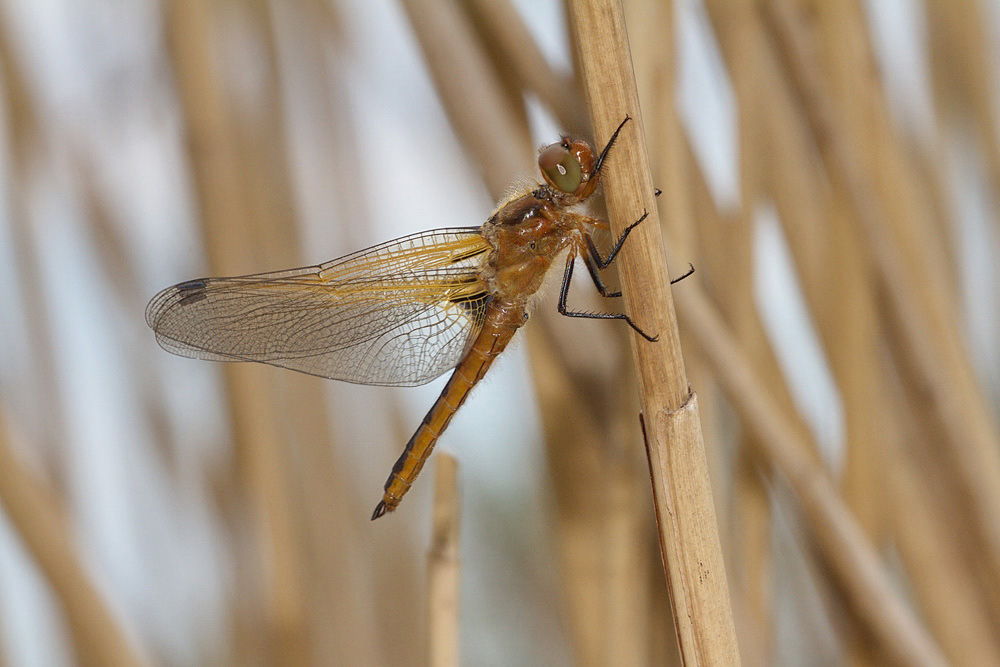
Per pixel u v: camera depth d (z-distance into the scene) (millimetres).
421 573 1216
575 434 1174
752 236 1176
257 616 1194
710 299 1178
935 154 1194
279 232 1193
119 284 1202
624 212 1152
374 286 1189
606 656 1171
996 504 1177
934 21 1202
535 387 1177
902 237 1178
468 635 1242
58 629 1189
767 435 1168
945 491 1180
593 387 1174
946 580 1179
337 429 1204
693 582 1152
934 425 1178
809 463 1169
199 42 1182
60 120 1201
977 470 1178
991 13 1204
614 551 1172
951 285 1188
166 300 1185
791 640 1216
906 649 1169
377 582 1207
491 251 1188
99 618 1170
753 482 1177
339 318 1188
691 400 1152
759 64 1176
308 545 1194
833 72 1176
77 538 1177
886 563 1180
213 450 1199
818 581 1180
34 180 1198
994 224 1202
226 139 1184
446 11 1171
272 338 1186
